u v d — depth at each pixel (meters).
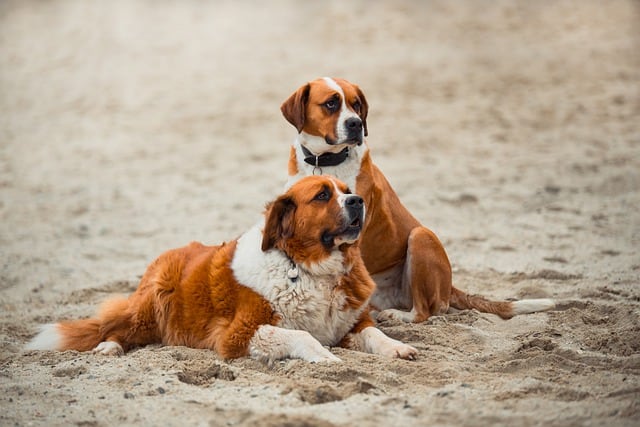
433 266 10.02
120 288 11.95
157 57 30.89
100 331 9.27
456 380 7.64
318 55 29.91
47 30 35.75
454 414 6.79
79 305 11.21
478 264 12.46
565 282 11.34
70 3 41.25
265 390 7.44
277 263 8.62
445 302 10.12
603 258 12.39
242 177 18.77
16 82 28.31
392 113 23.42
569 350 8.33
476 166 18.80
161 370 8.05
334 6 37.88
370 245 10.18
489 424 6.62
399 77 26.80
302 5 38.56
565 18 33.22
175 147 21.48
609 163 18.25
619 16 33.00
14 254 13.85
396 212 10.41
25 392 7.60
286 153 20.73
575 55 28.14
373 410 6.91
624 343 8.56
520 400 7.06
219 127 23.14
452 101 24.33
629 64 26.73
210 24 35.91
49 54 31.84
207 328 8.88
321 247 8.59
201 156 20.62
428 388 7.45
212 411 7.01
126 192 17.86
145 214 16.25
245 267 8.73
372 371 7.80
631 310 9.62
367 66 28.14
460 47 30.11
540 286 11.14
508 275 11.83
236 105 25.03
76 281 12.39
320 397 7.26
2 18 38.34
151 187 18.19
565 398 7.12
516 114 22.84
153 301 9.17
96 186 18.36
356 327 9.02
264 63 29.38
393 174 18.45
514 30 31.95
